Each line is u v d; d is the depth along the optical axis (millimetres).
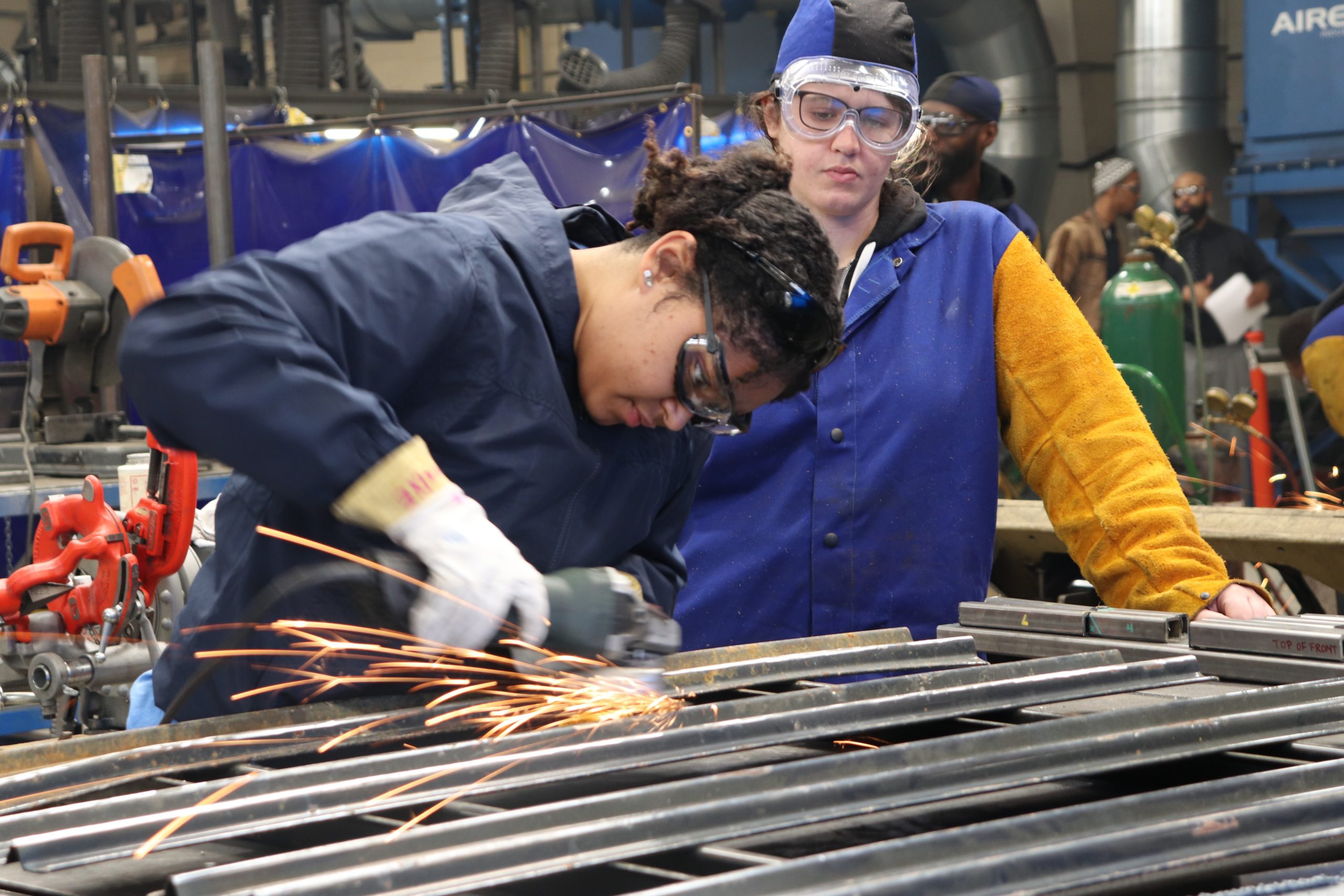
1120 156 7082
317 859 809
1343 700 1199
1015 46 7414
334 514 1128
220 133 4082
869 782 954
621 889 851
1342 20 5707
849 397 1972
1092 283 5906
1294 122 5895
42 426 3881
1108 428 1896
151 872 891
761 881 777
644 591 1454
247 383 1047
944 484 1972
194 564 2424
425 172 4781
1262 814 909
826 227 1982
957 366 1976
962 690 1212
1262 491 4465
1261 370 4555
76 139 5246
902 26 1893
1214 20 6781
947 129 3867
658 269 1223
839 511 1965
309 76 6664
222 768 1104
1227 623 1483
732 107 5648
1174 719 1146
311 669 1299
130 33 6465
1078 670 1317
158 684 1408
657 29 8672
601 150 4309
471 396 1243
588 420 1344
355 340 1128
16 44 7102
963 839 849
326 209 5047
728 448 1992
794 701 1217
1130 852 849
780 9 7531
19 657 2336
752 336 1204
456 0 7527
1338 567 2609
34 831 907
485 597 1079
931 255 2023
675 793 945
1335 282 6043
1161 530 1821
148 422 1104
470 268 1217
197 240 5328
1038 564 2951
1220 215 6855
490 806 1032
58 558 2316
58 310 3676
